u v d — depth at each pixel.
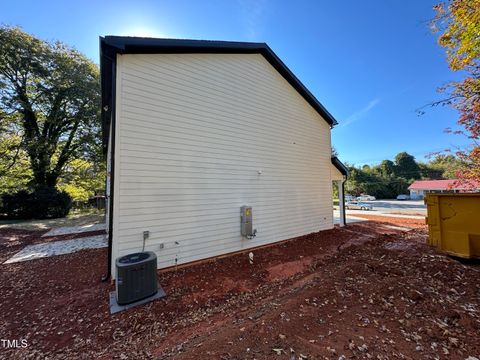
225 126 6.24
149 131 4.87
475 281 3.39
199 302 3.60
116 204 4.39
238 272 4.89
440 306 2.74
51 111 16.36
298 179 8.37
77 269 5.16
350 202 26.81
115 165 4.42
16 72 15.00
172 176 5.15
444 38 5.58
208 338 2.44
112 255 4.40
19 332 2.86
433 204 4.51
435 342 2.13
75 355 2.42
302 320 2.58
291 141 8.21
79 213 18.56
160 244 4.88
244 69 6.86
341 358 1.96
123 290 3.44
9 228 11.16
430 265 4.13
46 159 16.45
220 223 5.94
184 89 5.49
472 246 3.97
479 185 7.30
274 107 7.69
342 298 3.08
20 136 16.34
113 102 4.55
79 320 3.11
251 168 6.82
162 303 3.56
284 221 7.69
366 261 4.56
